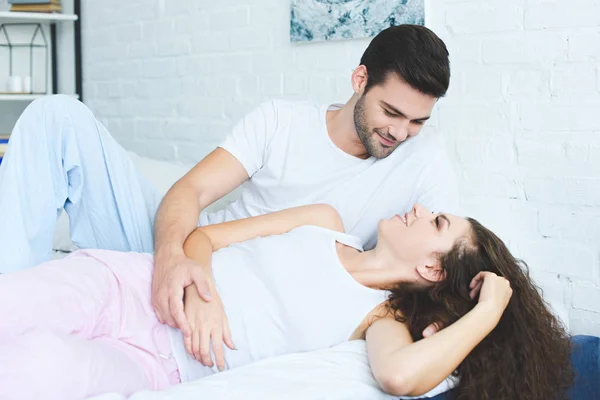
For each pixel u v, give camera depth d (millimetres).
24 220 1642
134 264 1517
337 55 2338
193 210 1701
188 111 2908
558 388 1438
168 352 1429
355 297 1482
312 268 1515
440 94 1650
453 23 2062
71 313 1319
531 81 1918
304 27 2393
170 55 2955
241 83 2676
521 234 1968
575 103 1841
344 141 1841
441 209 1729
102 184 1769
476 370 1352
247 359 1434
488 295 1367
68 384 1094
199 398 1107
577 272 1868
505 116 1975
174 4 2912
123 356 1301
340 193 1825
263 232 1680
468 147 2057
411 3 2117
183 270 1424
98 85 3322
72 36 3408
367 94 1722
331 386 1204
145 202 1879
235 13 2670
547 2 1871
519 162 1957
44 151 1674
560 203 1886
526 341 1390
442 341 1278
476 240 1511
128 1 3115
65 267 1406
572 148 1854
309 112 1902
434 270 1507
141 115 3123
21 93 3203
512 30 1943
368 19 2219
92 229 1816
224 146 1905
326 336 1446
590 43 1804
